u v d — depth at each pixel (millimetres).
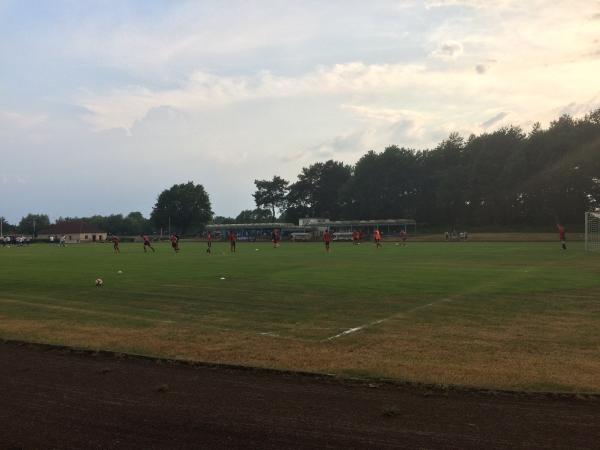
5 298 15469
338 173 141000
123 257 39812
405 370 7258
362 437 4910
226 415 5512
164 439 4918
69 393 6309
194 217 150000
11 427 5254
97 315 12305
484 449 4617
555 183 85312
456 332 9930
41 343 9141
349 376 6977
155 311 12820
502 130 99188
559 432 4992
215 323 11156
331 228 107812
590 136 83188
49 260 36062
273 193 153625
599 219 53281
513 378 6797
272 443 4801
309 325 10812
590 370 7191
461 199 102750
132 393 6285
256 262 30906
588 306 12836
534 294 14969
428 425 5191
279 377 6957
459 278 19703
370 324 10820
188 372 7238
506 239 80938
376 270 23906
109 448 4742
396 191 120188
